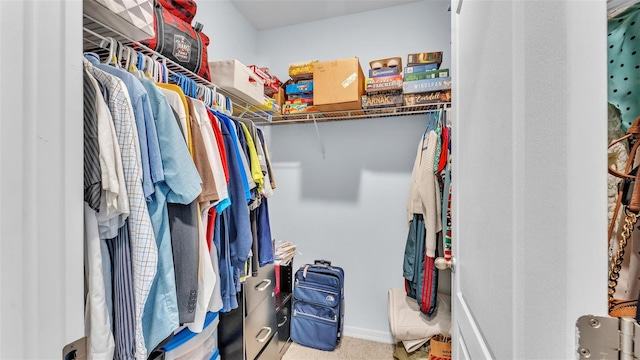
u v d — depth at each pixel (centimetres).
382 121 209
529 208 40
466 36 74
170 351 92
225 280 106
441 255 164
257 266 130
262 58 234
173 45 106
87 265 60
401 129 205
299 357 185
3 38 34
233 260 110
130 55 88
